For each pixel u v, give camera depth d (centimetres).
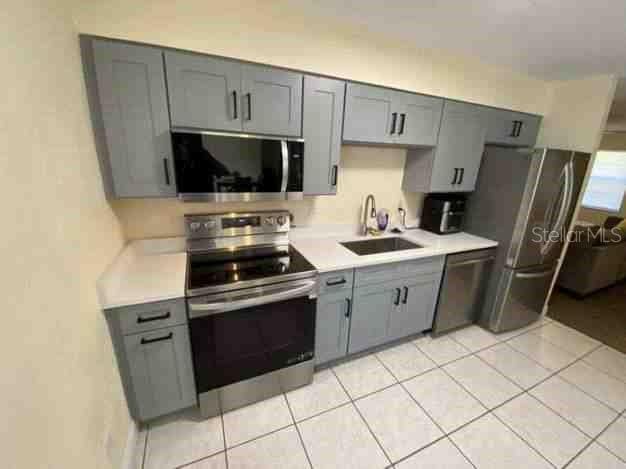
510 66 231
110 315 129
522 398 188
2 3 74
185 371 152
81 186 116
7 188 71
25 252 76
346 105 180
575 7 141
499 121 246
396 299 214
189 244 185
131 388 142
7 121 73
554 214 236
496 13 152
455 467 144
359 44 180
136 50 128
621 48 182
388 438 158
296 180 170
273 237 208
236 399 169
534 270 248
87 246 117
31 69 86
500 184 238
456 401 183
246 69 148
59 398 85
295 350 178
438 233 262
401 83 200
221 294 146
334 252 202
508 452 152
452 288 237
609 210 561
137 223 176
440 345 240
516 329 269
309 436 157
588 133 244
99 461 108
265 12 153
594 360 228
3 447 61
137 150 139
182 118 141
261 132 159
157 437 153
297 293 165
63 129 104
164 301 137
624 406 184
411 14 159
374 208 253
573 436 162
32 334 75
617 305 321
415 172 244
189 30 139
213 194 153
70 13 116
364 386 193
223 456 145
